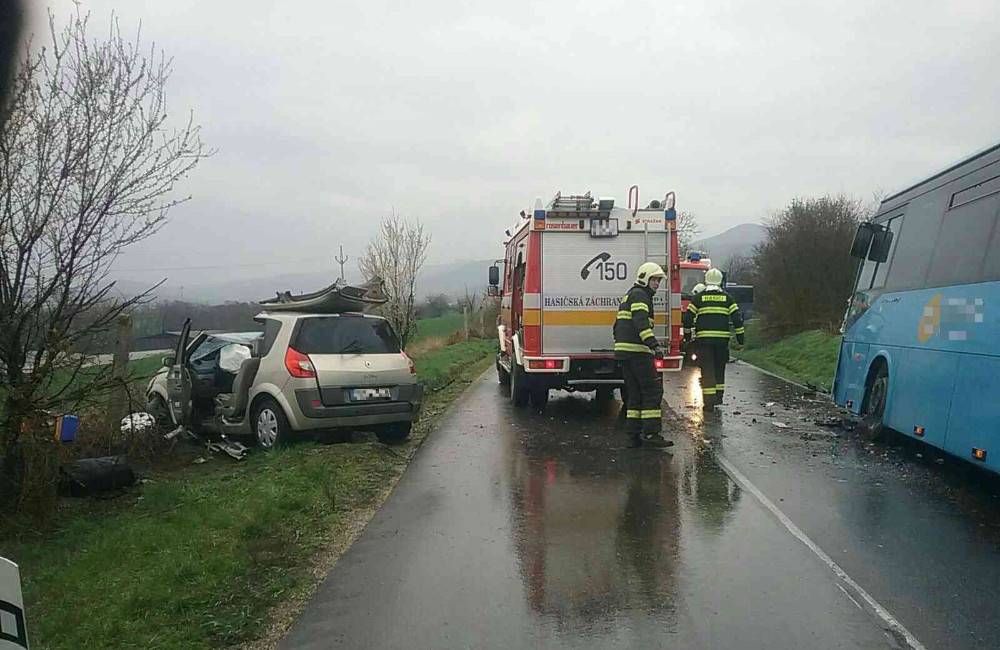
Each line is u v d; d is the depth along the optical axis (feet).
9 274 19.29
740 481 25.96
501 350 53.42
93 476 24.21
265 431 30.48
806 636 14.17
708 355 42.09
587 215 39.60
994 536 20.04
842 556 18.51
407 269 73.46
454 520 21.68
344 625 14.93
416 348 82.79
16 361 19.80
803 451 30.94
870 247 34.86
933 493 24.36
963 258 24.64
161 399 34.96
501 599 16.05
